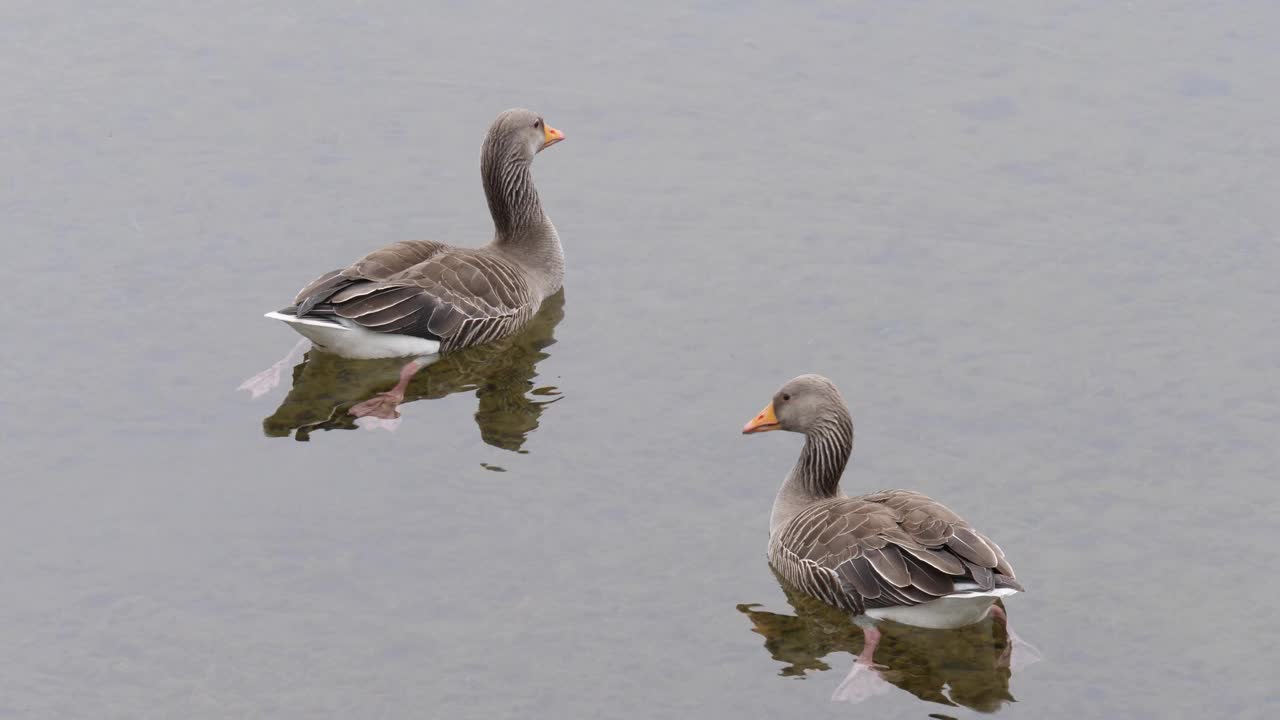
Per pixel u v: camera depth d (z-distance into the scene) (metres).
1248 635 13.17
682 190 20.95
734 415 16.48
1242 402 16.47
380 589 13.73
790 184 20.98
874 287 18.81
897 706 12.41
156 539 14.39
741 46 24.20
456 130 22.12
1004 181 20.91
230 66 23.67
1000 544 14.30
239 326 18.11
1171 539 14.40
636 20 25.02
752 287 18.91
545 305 19.05
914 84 23.14
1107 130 21.92
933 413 16.38
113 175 20.91
